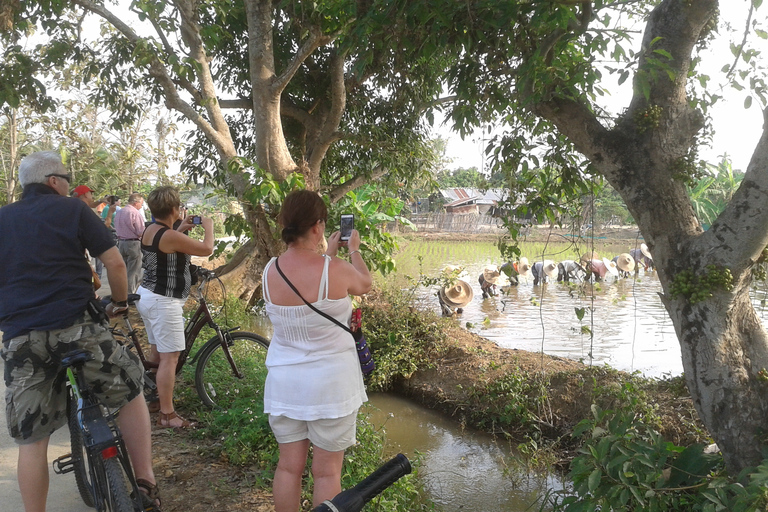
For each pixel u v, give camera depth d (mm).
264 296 2771
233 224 8914
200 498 3725
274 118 8633
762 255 3807
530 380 6855
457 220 45969
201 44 8727
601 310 13883
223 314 9477
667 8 4133
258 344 5332
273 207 8586
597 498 3711
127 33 8328
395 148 11266
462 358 7898
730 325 3869
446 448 6254
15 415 2680
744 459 3777
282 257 2795
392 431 6695
